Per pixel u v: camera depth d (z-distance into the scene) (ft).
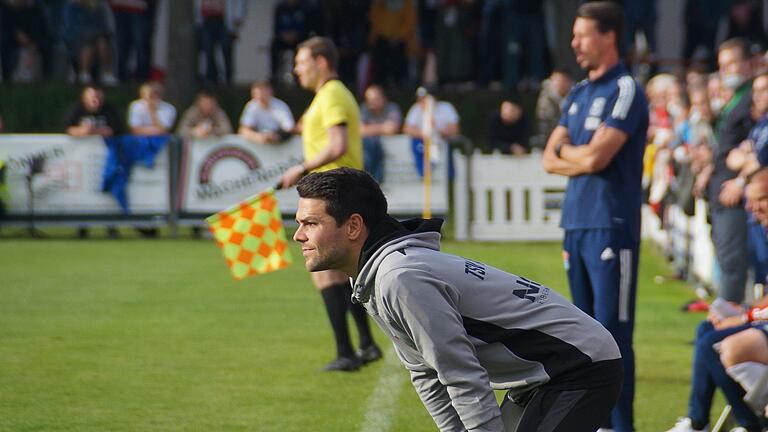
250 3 171.22
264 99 111.45
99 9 152.15
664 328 64.23
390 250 25.66
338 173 26.30
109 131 109.29
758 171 40.27
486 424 25.41
